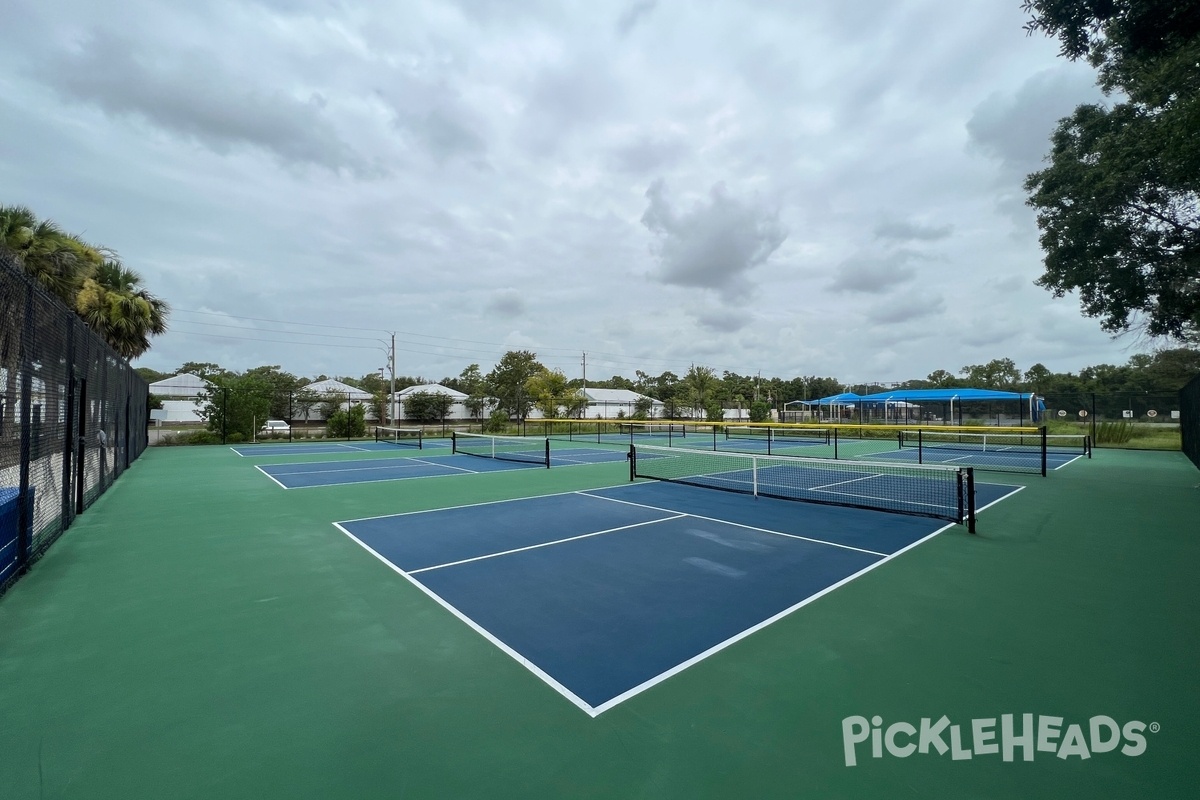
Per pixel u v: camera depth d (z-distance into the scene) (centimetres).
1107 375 4412
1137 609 470
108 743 281
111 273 2178
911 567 597
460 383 5806
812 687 338
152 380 6019
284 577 562
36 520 644
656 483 1256
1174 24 693
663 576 566
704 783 249
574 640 409
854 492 1134
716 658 379
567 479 1330
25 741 283
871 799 240
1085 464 1645
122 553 656
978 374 5781
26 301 588
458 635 419
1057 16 725
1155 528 782
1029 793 245
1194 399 1462
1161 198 1059
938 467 834
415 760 267
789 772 257
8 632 425
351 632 424
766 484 1253
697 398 5384
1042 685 341
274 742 282
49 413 685
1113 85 1138
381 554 650
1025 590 520
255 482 1280
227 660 377
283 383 5494
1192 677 350
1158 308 1218
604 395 5916
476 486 1210
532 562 616
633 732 291
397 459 1866
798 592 516
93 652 389
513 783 249
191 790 246
